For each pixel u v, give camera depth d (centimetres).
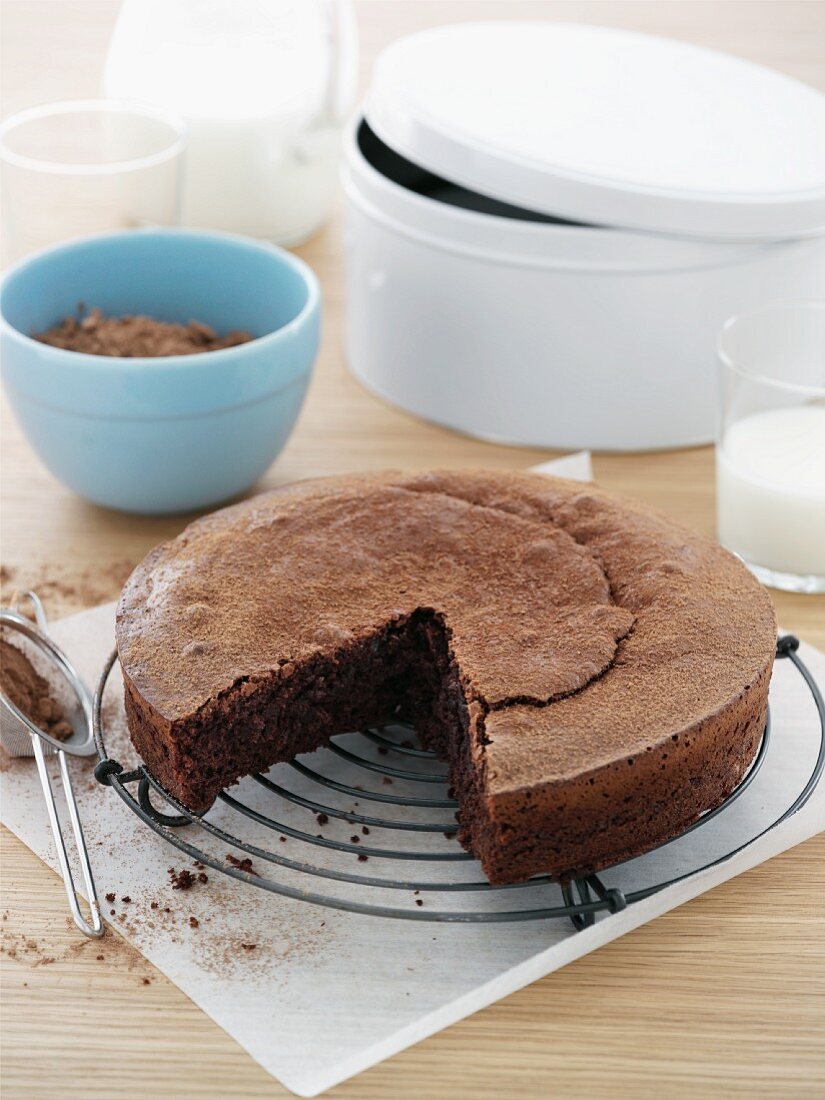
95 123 109
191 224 116
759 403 93
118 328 98
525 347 99
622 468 101
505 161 95
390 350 103
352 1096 72
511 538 85
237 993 74
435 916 73
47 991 75
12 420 105
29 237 107
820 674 88
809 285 99
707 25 142
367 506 87
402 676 84
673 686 78
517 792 74
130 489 94
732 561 85
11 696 83
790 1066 73
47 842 80
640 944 77
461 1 148
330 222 124
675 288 96
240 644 80
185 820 80
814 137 99
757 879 79
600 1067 73
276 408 94
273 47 112
